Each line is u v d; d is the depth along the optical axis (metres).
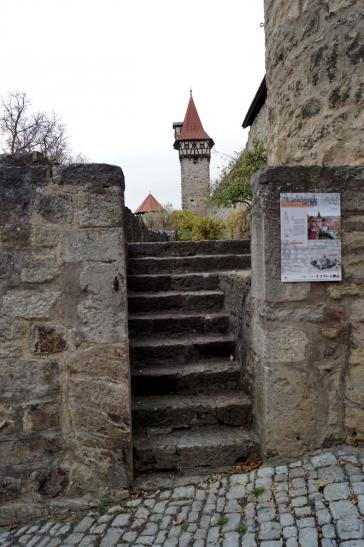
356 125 3.04
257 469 2.63
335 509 2.12
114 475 2.65
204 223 13.38
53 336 2.61
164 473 2.86
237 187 10.66
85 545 2.26
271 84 4.13
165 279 4.57
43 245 2.58
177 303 4.27
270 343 2.69
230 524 2.22
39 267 2.58
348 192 2.68
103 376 2.62
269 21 4.16
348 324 2.71
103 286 2.59
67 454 2.65
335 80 3.17
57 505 2.61
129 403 2.66
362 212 2.69
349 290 2.69
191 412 3.15
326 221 2.66
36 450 2.64
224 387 3.44
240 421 3.14
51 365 2.62
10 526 2.56
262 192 2.66
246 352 3.28
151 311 4.26
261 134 12.79
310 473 2.45
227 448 2.88
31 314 2.59
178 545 2.15
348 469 2.42
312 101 3.39
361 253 2.69
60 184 2.57
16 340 2.60
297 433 2.72
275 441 2.72
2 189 2.55
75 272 2.59
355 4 3.04
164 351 3.66
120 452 2.64
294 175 2.65
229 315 3.97
